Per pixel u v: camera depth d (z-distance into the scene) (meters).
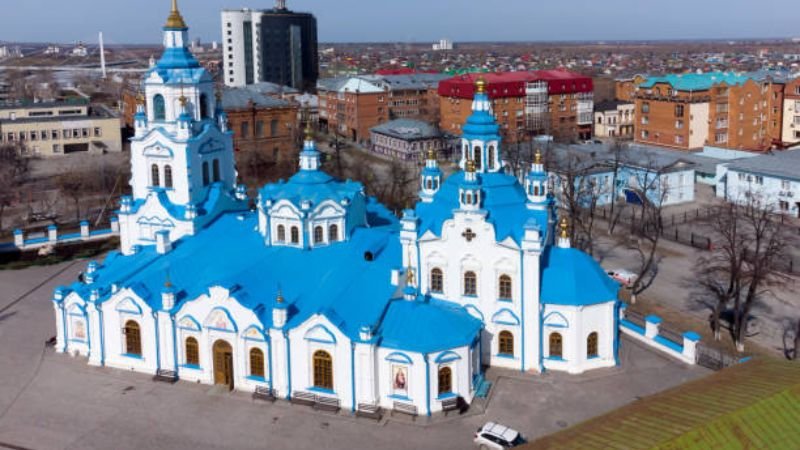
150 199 88.62
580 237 127.31
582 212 140.25
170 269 81.31
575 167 148.75
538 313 75.12
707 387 57.81
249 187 170.50
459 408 69.81
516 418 68.69
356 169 169.62
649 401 56.41
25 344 85.94
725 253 116.12
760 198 141.25
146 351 78.00
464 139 78.50
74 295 81.44
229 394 73.81
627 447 49.16
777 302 103.62
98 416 70.31
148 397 73.56
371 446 64.75
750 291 87.56
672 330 92.44
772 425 51.59
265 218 82.88
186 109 88.25
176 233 88.31
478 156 78.25
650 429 51.31
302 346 71.31
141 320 77.50
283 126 190.88
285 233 81.44
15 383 76.69
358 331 69.88
